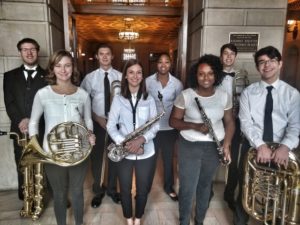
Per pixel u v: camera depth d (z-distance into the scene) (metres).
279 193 1.72
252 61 2.98
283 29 2.95
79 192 1.91
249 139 1.80
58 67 1.70
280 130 1.81
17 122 2.29
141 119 1.88
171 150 2.65
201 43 2.98
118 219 2.30
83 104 1.86
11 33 2.62
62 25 3.24
